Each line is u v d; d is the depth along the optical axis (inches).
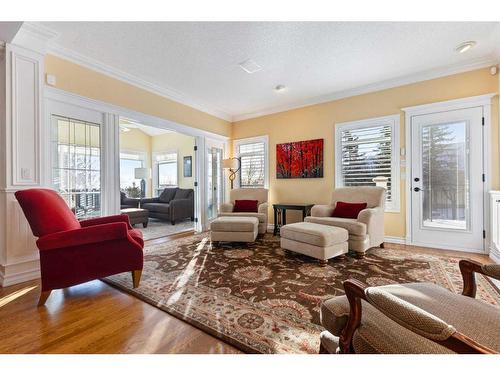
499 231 106.1
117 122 136.7
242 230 136.1
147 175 307.9
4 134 90.1
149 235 176.9
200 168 195.6
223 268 103.7
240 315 66.4
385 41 108.2
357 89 160.2
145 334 58.4
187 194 255.4
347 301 39.1
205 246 141.5
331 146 172.9
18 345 54.6
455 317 33.0
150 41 107.4
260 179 210.5
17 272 90.5
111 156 133.3
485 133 124.0
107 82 131.4
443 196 135.1
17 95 91.9
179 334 58.5
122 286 86.2
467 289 44.7
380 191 137.3
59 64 112.5
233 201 189.6
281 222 194.9
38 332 59.4
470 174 127.5
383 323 34.2
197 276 95.0
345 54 118.7
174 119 170.7
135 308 71.2
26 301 75.7
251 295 78.5
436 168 136.9
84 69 121.8
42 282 72.3
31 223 74.0
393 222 149.2
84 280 77.1
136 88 146.1
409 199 144.2
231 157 226.5
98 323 63.3
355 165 163.9
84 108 122.9
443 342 23.9
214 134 205.9
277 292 80.5
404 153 146.3
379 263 108.7
